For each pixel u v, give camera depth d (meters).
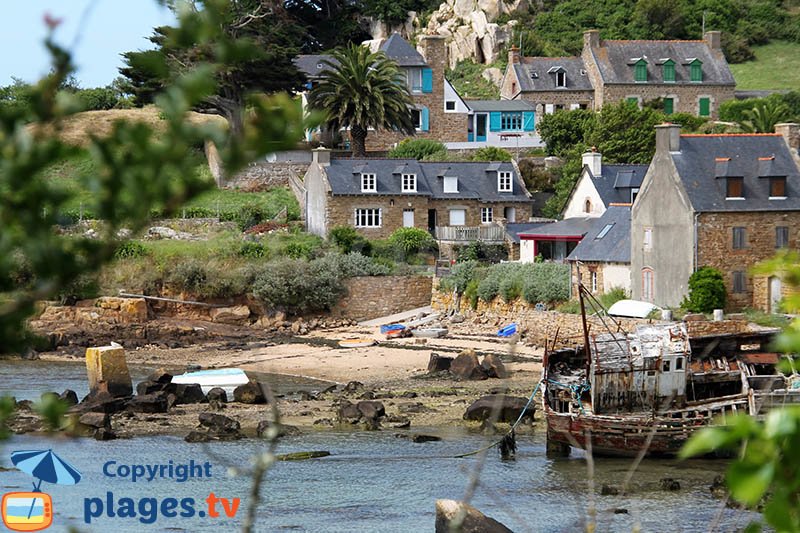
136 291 114.56
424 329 109.50
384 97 142.12
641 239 95.06
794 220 91.56
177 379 83.12
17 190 7.66
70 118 8.25
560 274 105.25
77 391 80.25
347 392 79.75
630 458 56.75
